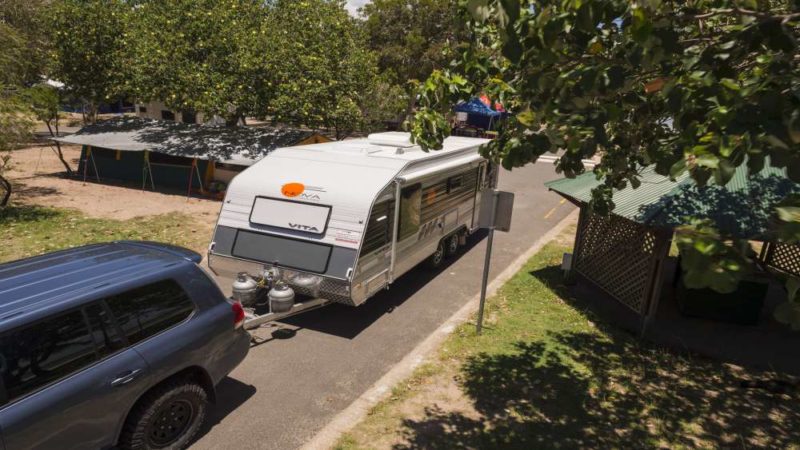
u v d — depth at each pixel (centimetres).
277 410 599
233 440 541
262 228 848
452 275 1113
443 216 1114
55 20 2170
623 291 931
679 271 1031
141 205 1594
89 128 1977
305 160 931
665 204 770
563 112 348
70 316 416
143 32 1870
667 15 308
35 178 1952
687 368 738
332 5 1989
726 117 255
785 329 897
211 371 528
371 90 2241
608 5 288
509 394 647
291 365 706
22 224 1312
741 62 346
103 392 422
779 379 715
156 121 2078
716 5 324
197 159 1786
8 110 1319
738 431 591
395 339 800
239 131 1912
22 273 475
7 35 1536
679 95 312
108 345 435
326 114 1817
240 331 567
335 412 601
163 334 477
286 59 1752
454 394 644
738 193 753
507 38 317
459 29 472
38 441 383
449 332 823
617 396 654
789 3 295
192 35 1784
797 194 233
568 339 812
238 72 1745
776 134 229
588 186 993
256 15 1945
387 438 552
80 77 2239
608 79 311
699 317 923
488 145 476
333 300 805
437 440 551
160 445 489
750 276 229
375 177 852
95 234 1257
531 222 1619
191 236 1289
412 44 3384
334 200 814
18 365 379
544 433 571
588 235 1072
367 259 812
